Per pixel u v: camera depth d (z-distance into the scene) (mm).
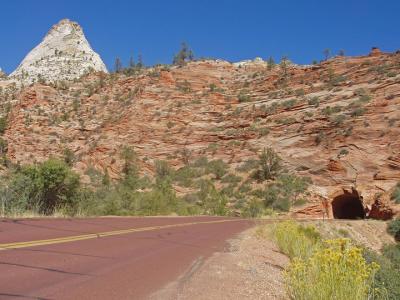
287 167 77750
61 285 6895
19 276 7203
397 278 13484
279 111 95312
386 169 67312
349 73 103438
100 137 98375
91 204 30938
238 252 13852
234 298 7398
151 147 94438
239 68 134250
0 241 10633
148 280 8062
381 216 57188
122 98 115812
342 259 6324
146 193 45906
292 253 14562
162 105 106625
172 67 131750
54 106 118375
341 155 73438
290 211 63906
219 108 105812
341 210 71688
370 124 76812
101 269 8602
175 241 15508
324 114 85562
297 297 6473
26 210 22047
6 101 142250
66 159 90750
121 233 16078
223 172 80562
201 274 9234
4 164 80562
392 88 84625
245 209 62188
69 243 11641
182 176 81250
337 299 5938
